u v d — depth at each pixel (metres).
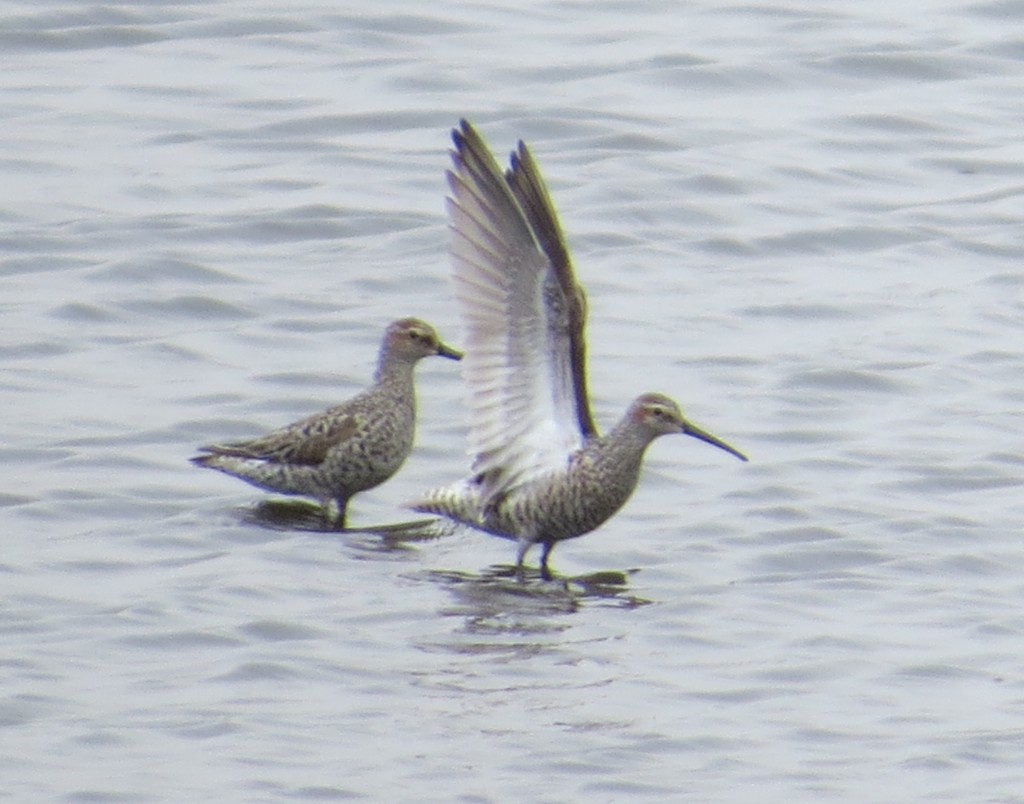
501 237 14.23
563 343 14.62
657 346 19.36
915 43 27.55
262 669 12.80
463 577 14.55
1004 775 11.65
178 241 21.62
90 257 21.11
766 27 28.12
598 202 22.92
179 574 14.35
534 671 12.92
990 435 17.38
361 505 16.09
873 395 18.31
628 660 13.12
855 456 16.89
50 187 22.83
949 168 24.28
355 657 13.05
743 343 19.50
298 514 15.78
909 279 21.30
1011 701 12.62
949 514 15.71
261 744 11.80
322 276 21.02
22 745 11.69
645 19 28.45
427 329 16.05
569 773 11.57
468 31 27.81
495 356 14.55
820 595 14.27
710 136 24.81
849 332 19.80
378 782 11.39
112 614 13.57
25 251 21.20
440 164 23.91
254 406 17.88
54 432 17.02
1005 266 21.64
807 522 15.57
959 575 14.66
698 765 11.70
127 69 26.20
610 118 25.16
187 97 25.44
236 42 27.09
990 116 25.64
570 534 14.81
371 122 24.94
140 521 15.38
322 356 19.12
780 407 17.95
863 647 13.39
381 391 15.91
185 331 19.62
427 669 12.91
